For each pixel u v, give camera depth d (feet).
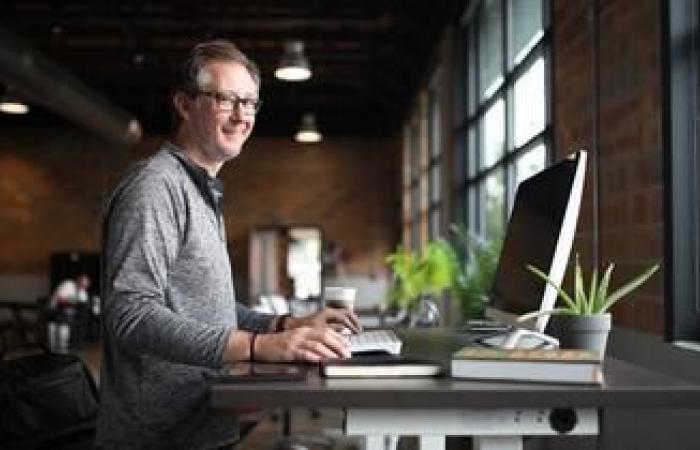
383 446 6.57
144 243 5.14
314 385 4.07
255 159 43.65
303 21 30.19
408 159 38.04
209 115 5.77
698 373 6.72
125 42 33.47
